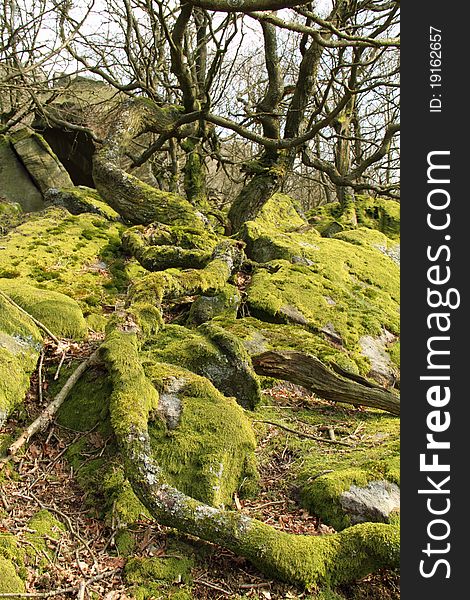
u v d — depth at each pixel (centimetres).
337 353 597
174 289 585
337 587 354
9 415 431
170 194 938
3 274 701
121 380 416
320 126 944
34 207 1196
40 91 1096
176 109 1088
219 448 410
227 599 331
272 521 396
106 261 805
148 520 373
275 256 880
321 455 468
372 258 982
